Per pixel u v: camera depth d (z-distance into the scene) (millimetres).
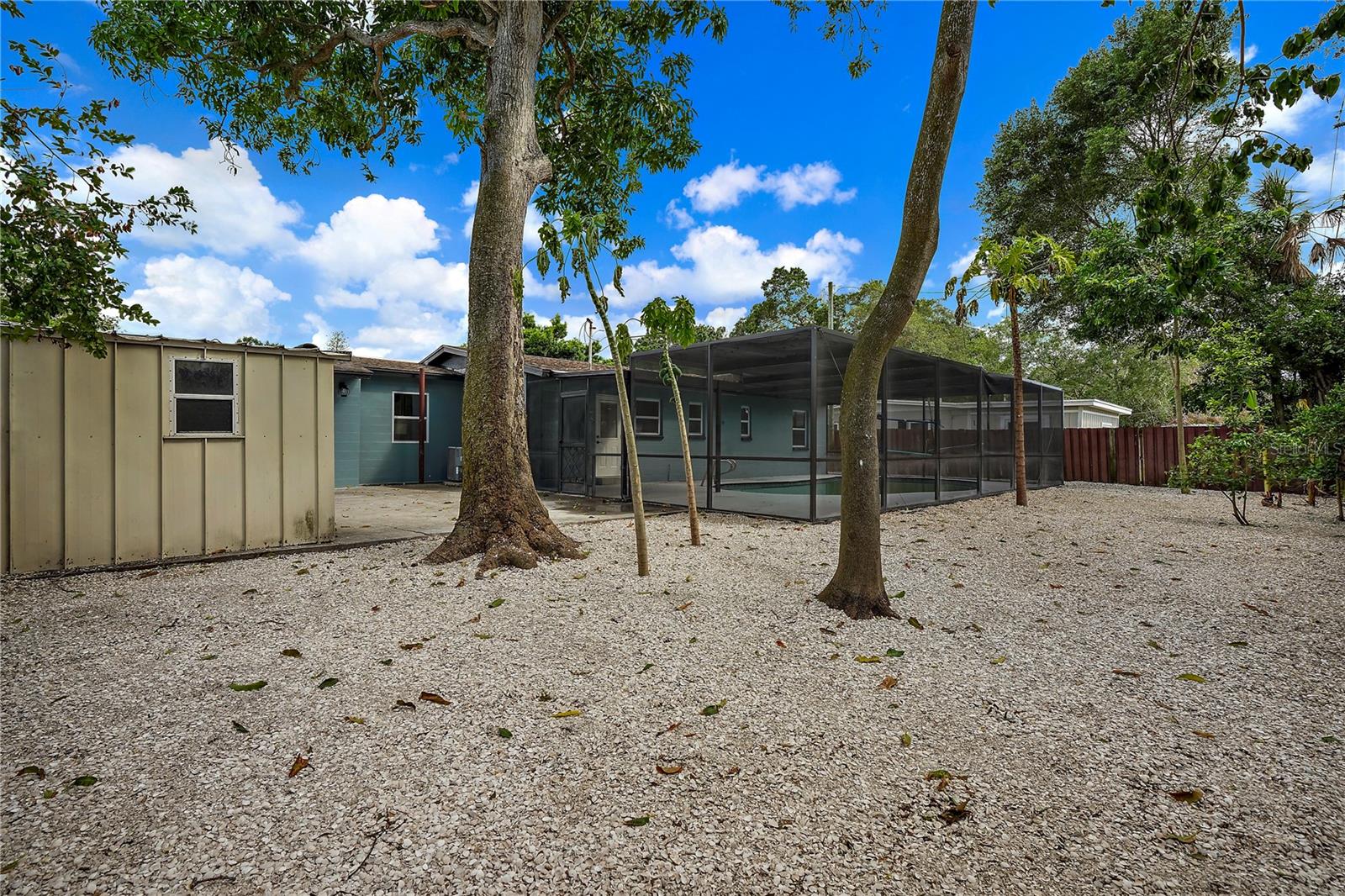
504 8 5461
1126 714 2420
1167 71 2971
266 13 6715
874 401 3719
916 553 5461
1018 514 8320
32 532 4449
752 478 16422
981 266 8125
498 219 5312
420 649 3082
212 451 5191
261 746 2125
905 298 3469
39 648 3066
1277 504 8875
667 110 8844
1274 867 1531
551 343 25922
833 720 2344
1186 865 1537
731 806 1777
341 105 8117
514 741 2168
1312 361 9453
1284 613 3762
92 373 4664
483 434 5172
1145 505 9328
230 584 4277
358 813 1739
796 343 8141
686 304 4047
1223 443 7332
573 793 1841
